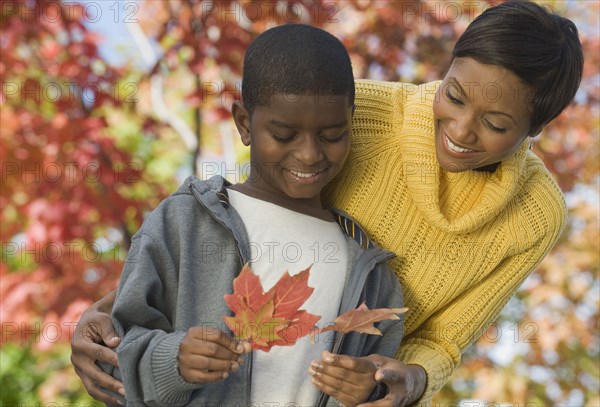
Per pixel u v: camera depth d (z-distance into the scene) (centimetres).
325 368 174
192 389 177
